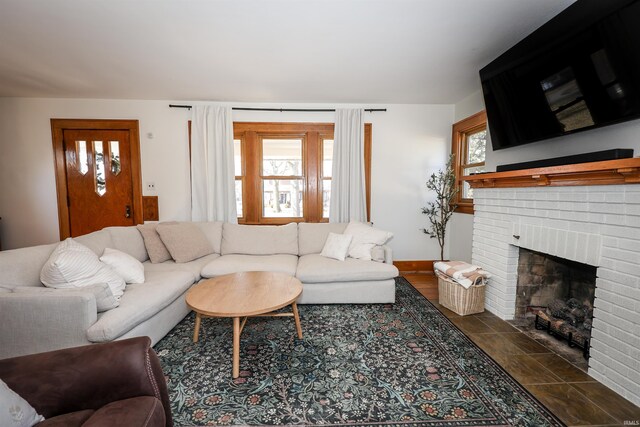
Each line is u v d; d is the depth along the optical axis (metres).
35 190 3.63
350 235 3.04
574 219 1.77
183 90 3.29
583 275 2.18
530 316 2.43
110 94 3.43
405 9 1.83
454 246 3.86
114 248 2.50
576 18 1.63
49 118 3.57
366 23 1.99
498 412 1.40
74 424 0.85
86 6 1.79
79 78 2.94
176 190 3.74
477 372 1.71
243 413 1.40
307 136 3.82
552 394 1.53
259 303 1.79
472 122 3.40
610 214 1.56
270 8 1.82
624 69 1.44
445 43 2.27
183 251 2.84
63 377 0.93
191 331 2.22
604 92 1.56
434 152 3.89
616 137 1.67
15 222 3.65
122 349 0.99
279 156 3.88
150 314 1.89
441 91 3.35
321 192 3.90
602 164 1.46
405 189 3.91
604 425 1.32
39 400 0.90
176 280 2.30
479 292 2.53
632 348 1.46
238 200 3.92
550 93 1.91
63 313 1.52
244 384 1.61
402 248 3.97
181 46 2.30
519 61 2.08
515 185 2.21
